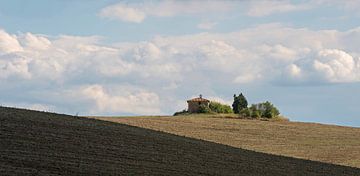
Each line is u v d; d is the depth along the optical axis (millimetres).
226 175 44781
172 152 51875
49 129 51781
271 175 47438
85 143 49094
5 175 35156
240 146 77688
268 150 75562
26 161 39844
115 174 39750
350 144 84188
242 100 150000
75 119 60406
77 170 39438
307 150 76875
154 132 62125
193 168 45844
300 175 49156
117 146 50375
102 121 63438
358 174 52906
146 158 47344
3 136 46344
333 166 56531
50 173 37500
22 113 57750
